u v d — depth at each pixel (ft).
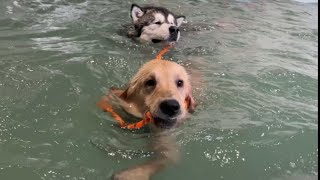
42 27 3.62
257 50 3.58
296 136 2.06
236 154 1.89
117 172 1.68
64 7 4.46
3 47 2.98
